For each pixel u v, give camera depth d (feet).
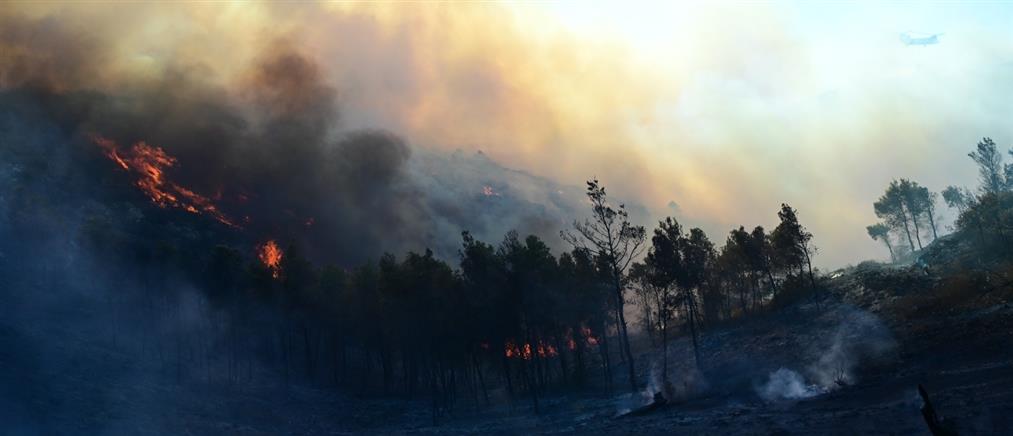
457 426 167.12
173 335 233.14
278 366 261.24
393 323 224.12
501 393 237.86
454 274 214.48
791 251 245.86
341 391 243.40
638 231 190.70
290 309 245.45
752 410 116.26
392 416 199.72
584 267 213.87
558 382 232.32
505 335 206.90
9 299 219.41
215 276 228.22
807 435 77.82
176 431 127.44
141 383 172.04
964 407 79.61
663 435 98.37
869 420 82.33
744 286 278.87
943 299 175.63
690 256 201.87
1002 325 136.46
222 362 241.55
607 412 158.30
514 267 197.77
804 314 220.23
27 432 107.76
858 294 219.41
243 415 167.63
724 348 211.41
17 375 134.92
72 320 220.02
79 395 136.56
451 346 213.25
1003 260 188.96
